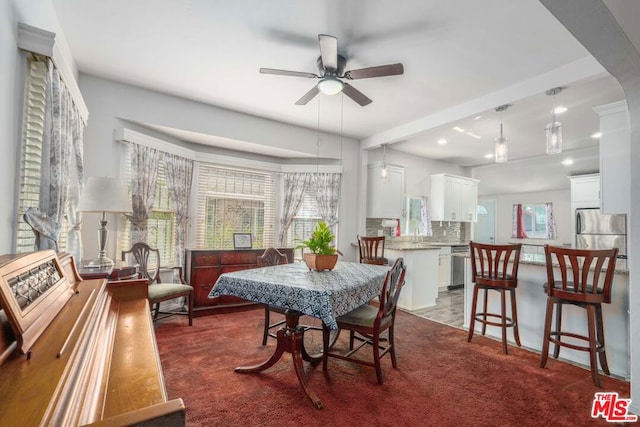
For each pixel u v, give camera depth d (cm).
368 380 222
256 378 221
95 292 134
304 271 252
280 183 495
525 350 283
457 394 205
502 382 222
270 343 284
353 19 215
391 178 524
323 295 182
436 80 302
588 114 371
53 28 213
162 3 205
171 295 317
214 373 228
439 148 546
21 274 92
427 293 439
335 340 280
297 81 314
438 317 389
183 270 390
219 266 392
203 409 185
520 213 764
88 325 99
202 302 379
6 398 61
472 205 652
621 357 245
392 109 379
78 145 250
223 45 252
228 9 209
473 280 299
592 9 144
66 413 61
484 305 303
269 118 420
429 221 621
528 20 212
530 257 338
